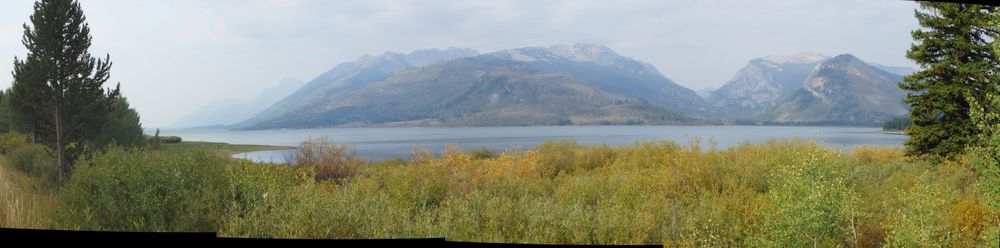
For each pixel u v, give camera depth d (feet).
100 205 20.26
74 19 56.08
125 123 69.67
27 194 27.48
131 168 22.67
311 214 19.44
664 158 47.19
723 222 22.35
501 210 23.16
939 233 19.34
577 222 20.71
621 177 38.37
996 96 17.53
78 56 56.34
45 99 53.47
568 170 56.70
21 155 55.47
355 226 19.36
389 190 29.45
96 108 57.67
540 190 34.32
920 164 43.96
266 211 20.52
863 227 21.07
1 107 76.64
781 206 18.67
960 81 38.58
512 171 45.57
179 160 25.94
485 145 319.68
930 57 41.42
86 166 24.40
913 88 44.50
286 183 26.99
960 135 39.55
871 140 305.94
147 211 20.17
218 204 21.65
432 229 19.57
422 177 32.83
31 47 54.44
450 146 51.80
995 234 16.70
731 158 42.11
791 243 17.60
